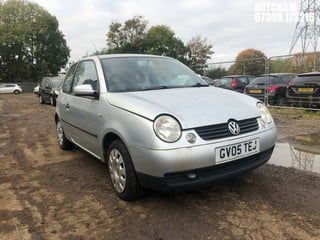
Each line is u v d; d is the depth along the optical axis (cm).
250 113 360
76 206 371
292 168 470
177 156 304
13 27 5353
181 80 462
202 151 310
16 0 5603
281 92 1241
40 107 1788
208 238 289
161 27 5819
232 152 326
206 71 1744
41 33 5562
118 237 300
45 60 5772
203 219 324
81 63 526
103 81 418
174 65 501
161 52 5703
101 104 399
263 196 370
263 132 358
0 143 755
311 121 928
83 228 320
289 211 332
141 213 343
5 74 5500
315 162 505
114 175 383
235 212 335
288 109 1166
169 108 333
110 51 5278
